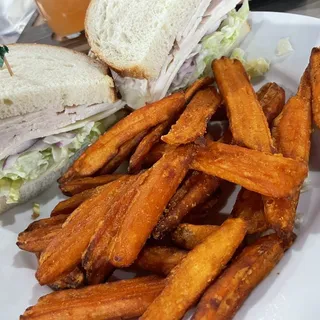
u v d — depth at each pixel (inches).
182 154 8.4
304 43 11.3
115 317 7.5
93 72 10.9
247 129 8.9
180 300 7.1
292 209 7.9
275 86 10.2
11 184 10.4
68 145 10.9
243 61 11.5
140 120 9.6
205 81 10.1
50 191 11.0
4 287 9.2
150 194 8.0
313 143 9.6
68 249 8.1
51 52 12.0
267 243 7.6
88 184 9.6
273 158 8.1
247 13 11.9
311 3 13.2
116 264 7.6
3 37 15.7
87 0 13.8
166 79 11.0
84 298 7.7
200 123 9.0
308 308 7.2
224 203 9.5
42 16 14.8
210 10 11.1
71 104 10.5
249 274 7.3
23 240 8.8
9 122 10.0
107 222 8.1
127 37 11.0
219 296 7.1
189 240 8.2
